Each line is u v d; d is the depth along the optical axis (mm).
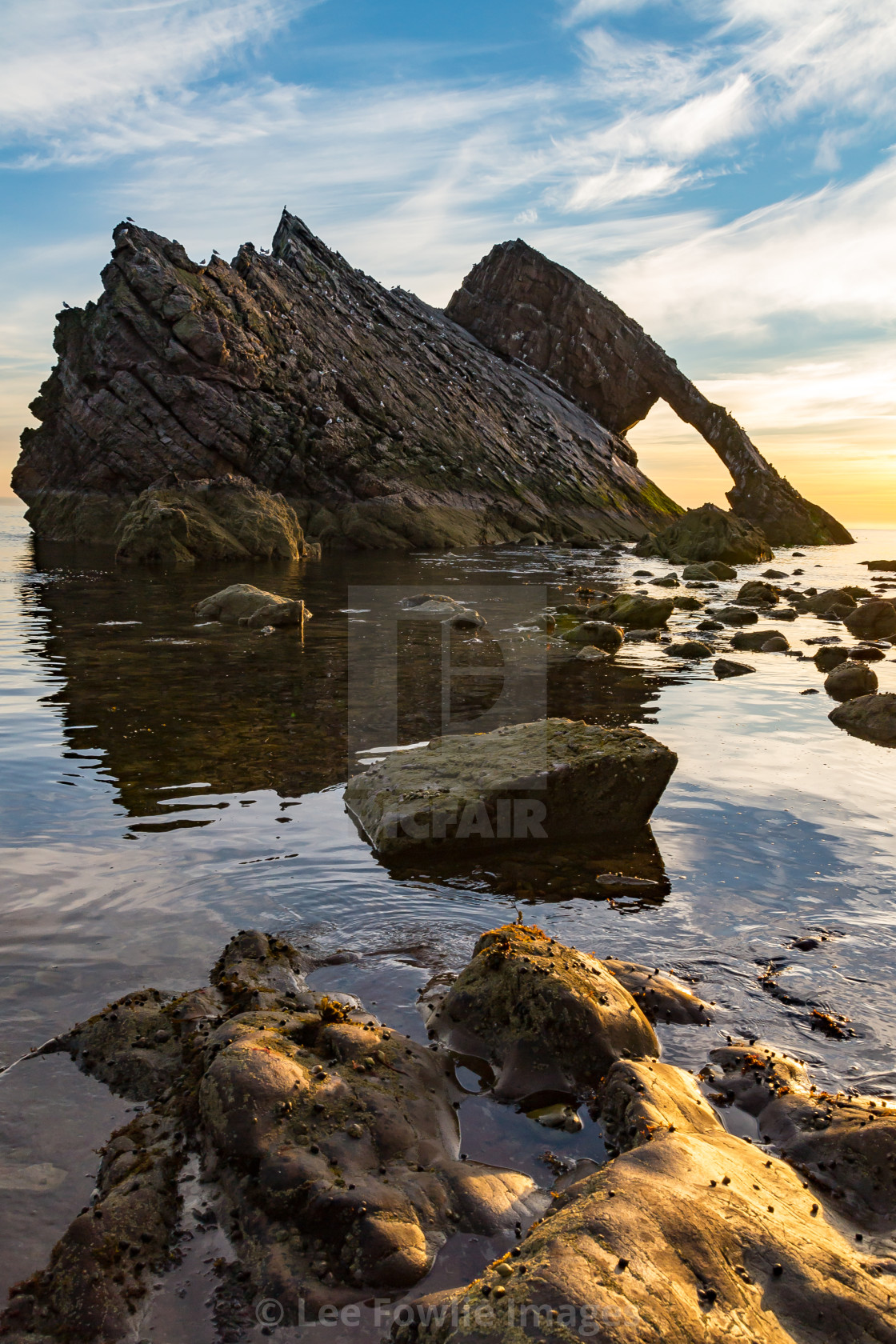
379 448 52781
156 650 13930
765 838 6406
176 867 5660
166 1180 2955
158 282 42875
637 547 47094
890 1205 2941
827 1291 2354
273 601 17609
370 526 46688
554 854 6094
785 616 20391
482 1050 3881
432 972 4539
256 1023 3662
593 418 90688
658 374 91562
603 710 10438
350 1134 3064
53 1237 2744
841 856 6074
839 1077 3701
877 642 16453
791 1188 2912
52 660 12898
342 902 5277
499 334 90000
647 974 4402
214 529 36281
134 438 42000
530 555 44375
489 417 69625
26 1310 2486
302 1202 2773
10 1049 3715
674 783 7617
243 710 9953
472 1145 3291
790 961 4672
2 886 5312
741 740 9062
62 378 46062
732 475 85688
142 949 4609
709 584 29609
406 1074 3492
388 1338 2410
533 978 3959
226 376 43750
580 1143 3316
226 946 4664
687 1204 2592
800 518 79750
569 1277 2244
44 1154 3098
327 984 4383
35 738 8609
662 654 15008
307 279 63938
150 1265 2646
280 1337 2430
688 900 5402
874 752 8633
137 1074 3510
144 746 8422
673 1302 2219
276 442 45375
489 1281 2348
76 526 42188
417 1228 2748
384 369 61938
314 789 7250
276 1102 3109
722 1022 4113
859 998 4320
